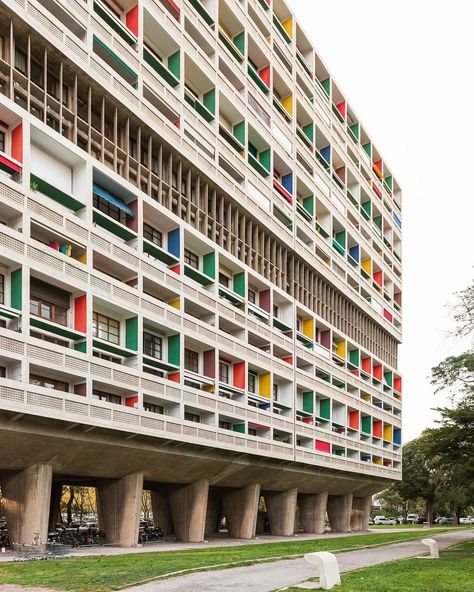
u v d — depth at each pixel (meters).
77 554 23.80
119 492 31.00
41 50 25.97
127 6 30.98
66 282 24.97
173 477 33.81
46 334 24.42
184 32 34.09
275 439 42.03
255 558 22.23
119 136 30.30
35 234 25.05
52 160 26.50
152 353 31.12
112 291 27.33
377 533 52.72
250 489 41.28
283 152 45.00
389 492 107.94
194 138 34.53
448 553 26.75
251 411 37.38
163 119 31.75
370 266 62.69
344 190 56.72
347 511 57.88
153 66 32.47
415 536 45.00
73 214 26.61
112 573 16.56
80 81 27.73
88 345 25.69
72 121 27.23
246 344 37.66
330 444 48.19
